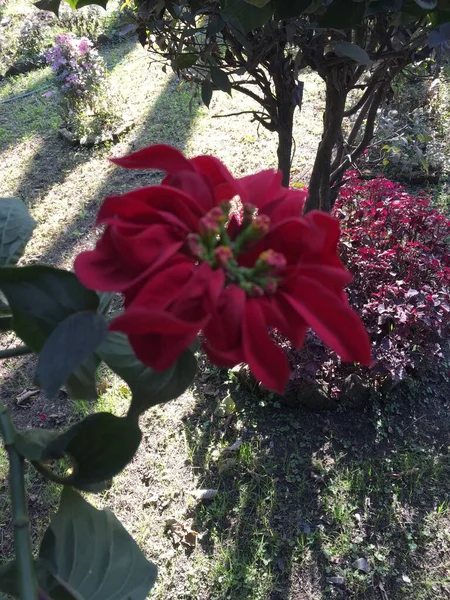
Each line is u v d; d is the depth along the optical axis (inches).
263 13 48.9
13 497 25.9
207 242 23.6
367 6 54.3
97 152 199.8
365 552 95.9
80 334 23.7
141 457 111.1
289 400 114.9
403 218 123.5
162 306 22.1
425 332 113.2
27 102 239.8
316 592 91.7
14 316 25.2
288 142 95.1
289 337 25.0
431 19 59.1
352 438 111.0
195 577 94.1
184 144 194.2
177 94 222.8
